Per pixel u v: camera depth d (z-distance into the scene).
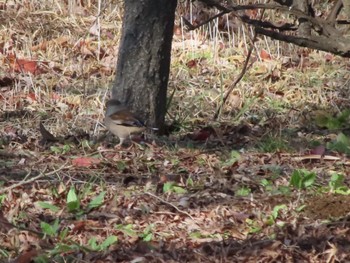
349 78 16.23
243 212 9.82
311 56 17.33
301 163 11.98
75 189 10.62
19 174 11.35
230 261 8.41
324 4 18.88
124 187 10.88
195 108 14.76
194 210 9.98
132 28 13.20
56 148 12.60
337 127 14.09
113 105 12.73
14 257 8.68
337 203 9.70
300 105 15.15
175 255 8.55
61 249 8.66
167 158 12.22
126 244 8.96
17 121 14.09
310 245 8.78
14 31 17.64
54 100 14.84
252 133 13.84
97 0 18.81
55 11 18.48
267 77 16.25
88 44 17.25
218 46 17.42
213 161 12.04
